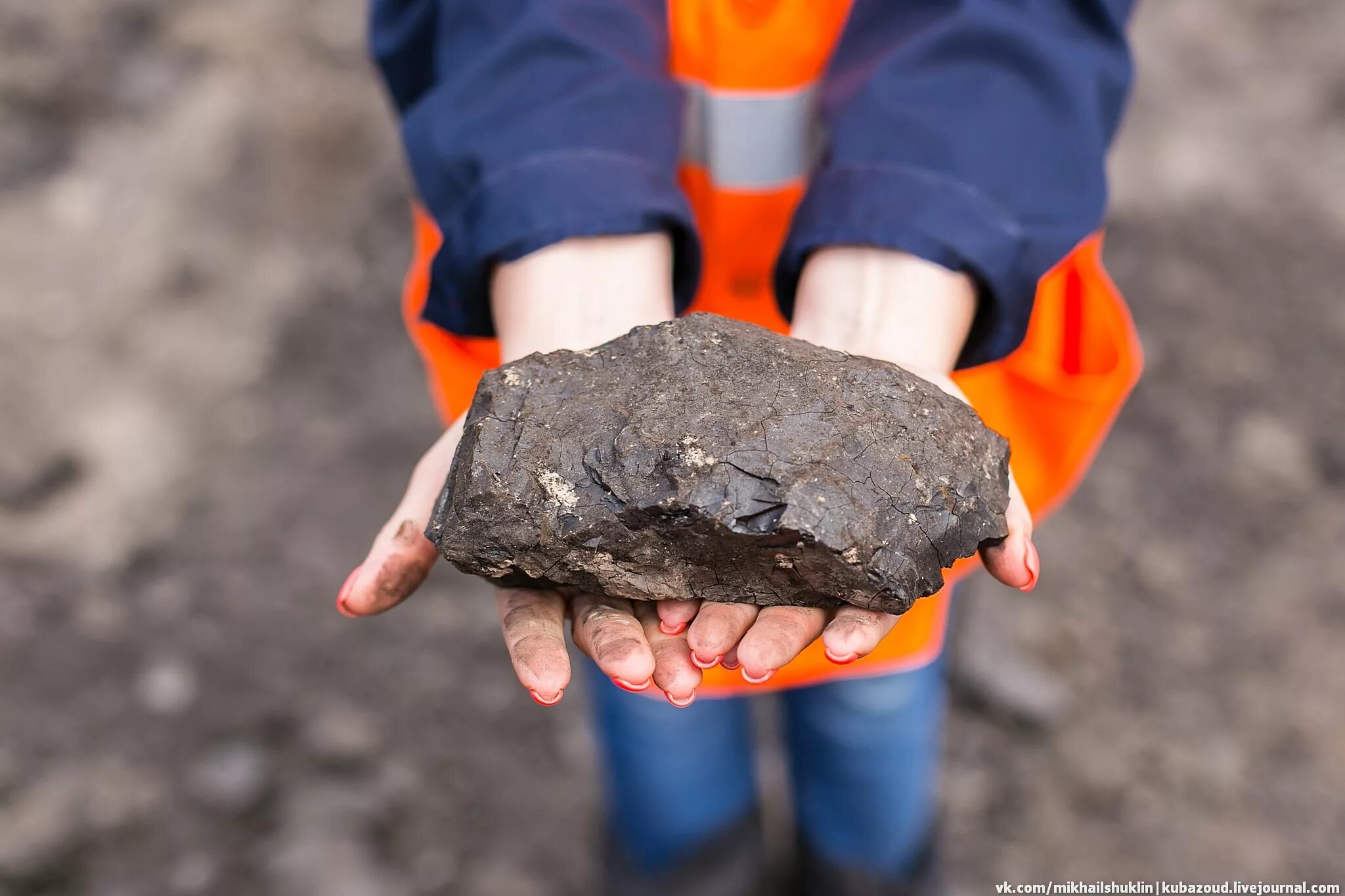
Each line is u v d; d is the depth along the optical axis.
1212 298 2.94
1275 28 3.68
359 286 2.96
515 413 1.07
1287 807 2.04
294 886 1.96
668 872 1.89
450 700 2.23
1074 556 2.43
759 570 1.01
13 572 2.35
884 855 1.87
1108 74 1.28
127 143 3.19
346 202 3.14
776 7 1.32
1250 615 2.32
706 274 1.47
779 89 1.35
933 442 1.04
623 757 1.76
